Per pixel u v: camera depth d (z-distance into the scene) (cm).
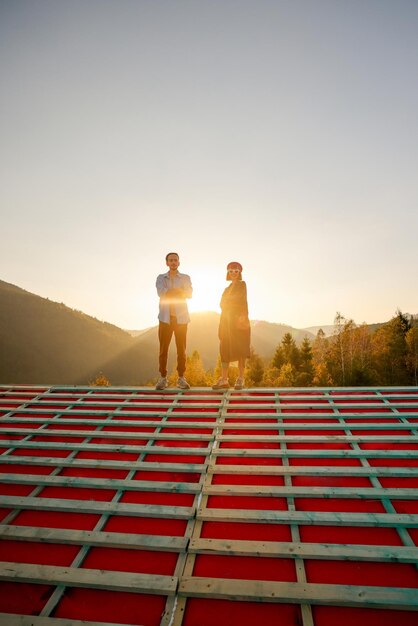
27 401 587
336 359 4378
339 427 421
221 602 200
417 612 190
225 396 557
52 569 222
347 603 192
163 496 302
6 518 280
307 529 256
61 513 287
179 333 582
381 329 4756
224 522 266
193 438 407
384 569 219
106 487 313
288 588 200
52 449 401
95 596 208
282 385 3344
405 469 319
